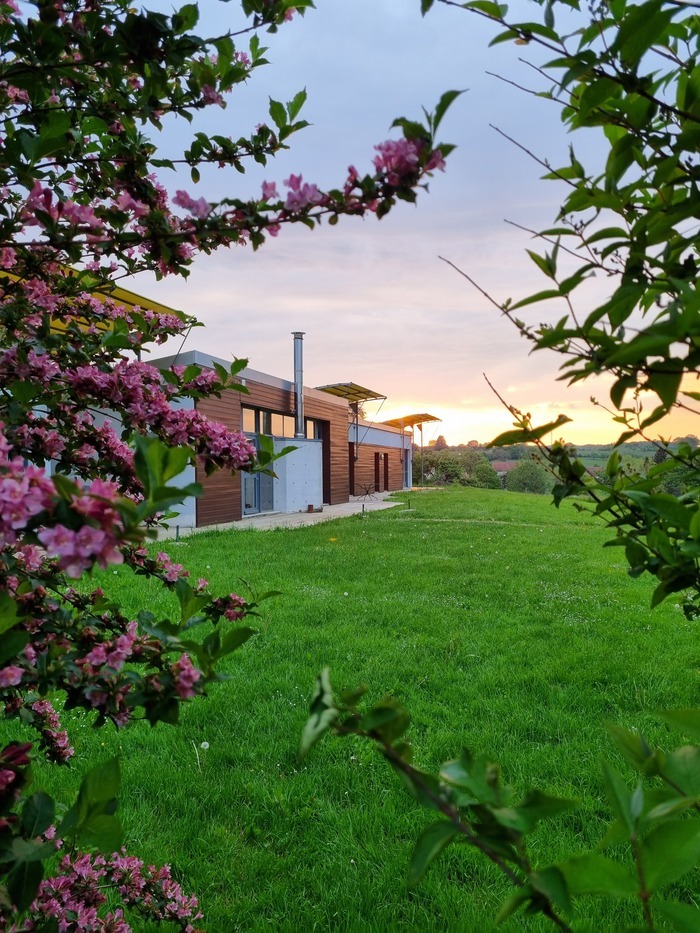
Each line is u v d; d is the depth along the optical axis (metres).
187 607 1.10
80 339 1.54
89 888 1.62
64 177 1.48
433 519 17.50
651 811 0.50
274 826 2.68
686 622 5.86
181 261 1.30
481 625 5.81
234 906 2.21
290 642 5.14
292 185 1.04
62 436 1.45
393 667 4.56
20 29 1.13
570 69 0.79
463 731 3.52
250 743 3.42
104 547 0.68
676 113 0.78
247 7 1.31
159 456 0.67
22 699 1.56
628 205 0.94
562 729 3.56
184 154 1.53
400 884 2.31
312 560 9.42
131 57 1.17
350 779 3.04
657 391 0.72
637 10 0.70
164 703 1.06
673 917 0.48
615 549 11.04
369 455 31.64
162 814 2.76
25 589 1.18
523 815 0.48
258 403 17.80
